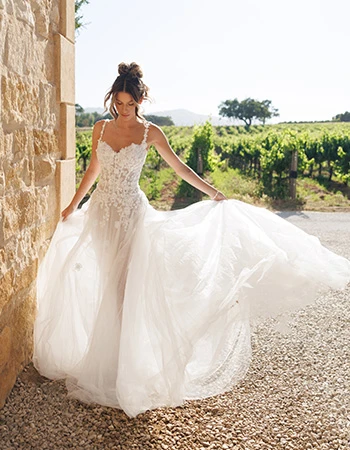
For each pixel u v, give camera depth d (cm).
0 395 277
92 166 341
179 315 286
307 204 1288
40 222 347
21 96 295
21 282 306
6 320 283
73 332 328
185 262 299
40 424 268
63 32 389
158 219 323
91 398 292
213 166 1460
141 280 302
